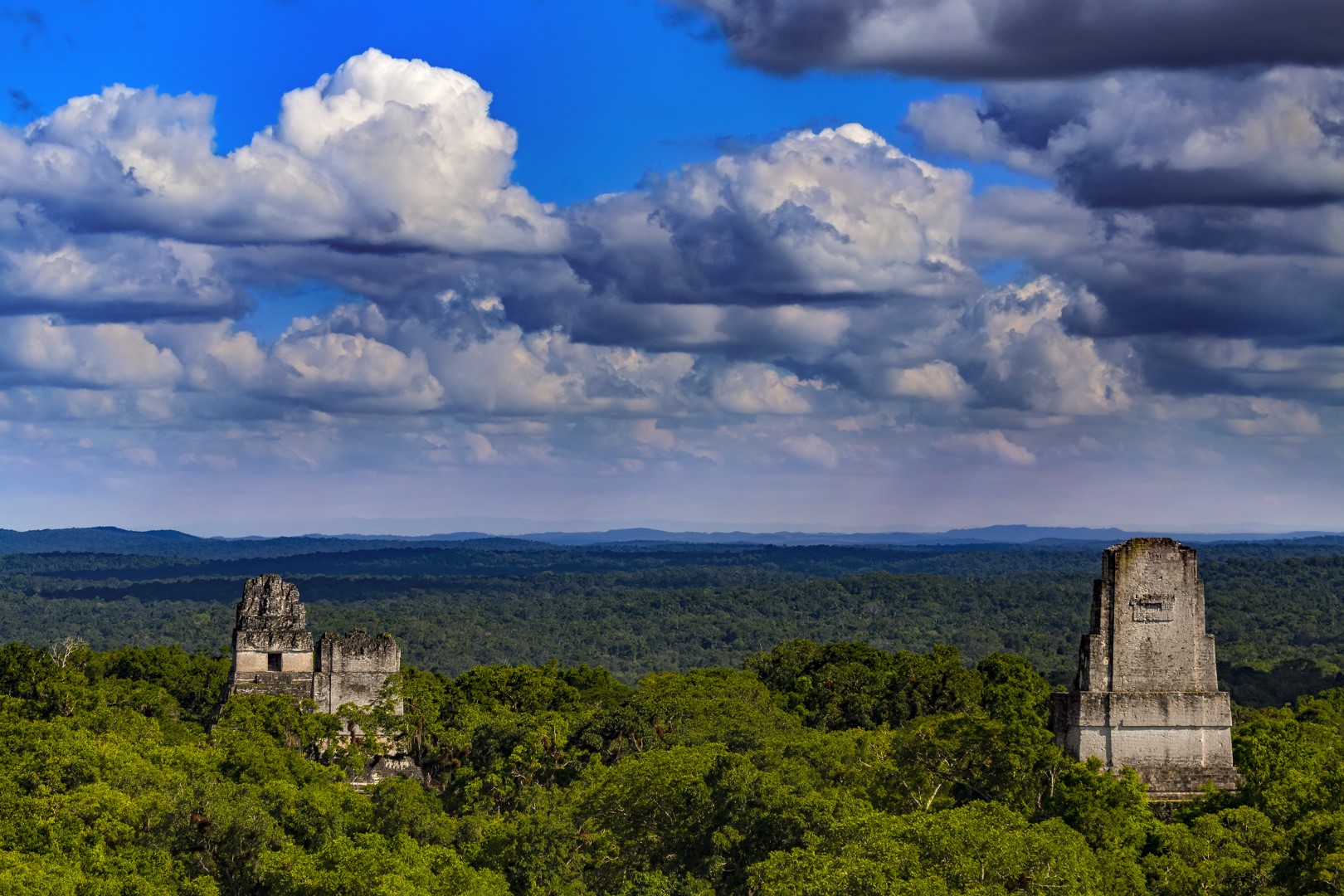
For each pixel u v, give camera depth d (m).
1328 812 73.69
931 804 82.25
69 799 83.75
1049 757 81.12
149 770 90.44
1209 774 83.19
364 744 122.31
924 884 64.69
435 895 72.38
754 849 76.94
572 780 107.94
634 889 74.00
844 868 66.50
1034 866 68.31
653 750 94.38
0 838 80.25
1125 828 76.81
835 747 95.25
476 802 109.81
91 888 73.25
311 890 74.19
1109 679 83.44
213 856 82.88
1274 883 70.88
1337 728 125.56
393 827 86.75
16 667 131.25
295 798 88.00
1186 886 71.50
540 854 80.00
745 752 97.12
